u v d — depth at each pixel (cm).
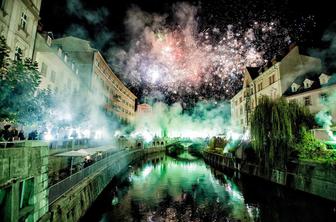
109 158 2905
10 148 805
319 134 2445
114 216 1719
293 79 3884
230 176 3338
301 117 2436
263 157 2581
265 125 2538
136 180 3077
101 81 5125
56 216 1079
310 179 1939
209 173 3625
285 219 1605
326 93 3170
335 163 1755
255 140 2620
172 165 4697
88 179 1748
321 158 2034
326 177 1781
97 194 1956
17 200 832
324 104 3191
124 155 4022
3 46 1114
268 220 1609
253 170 2848
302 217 1617
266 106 2581
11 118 1140
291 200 2025
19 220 840
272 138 2448
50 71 2895
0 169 743
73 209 1320
